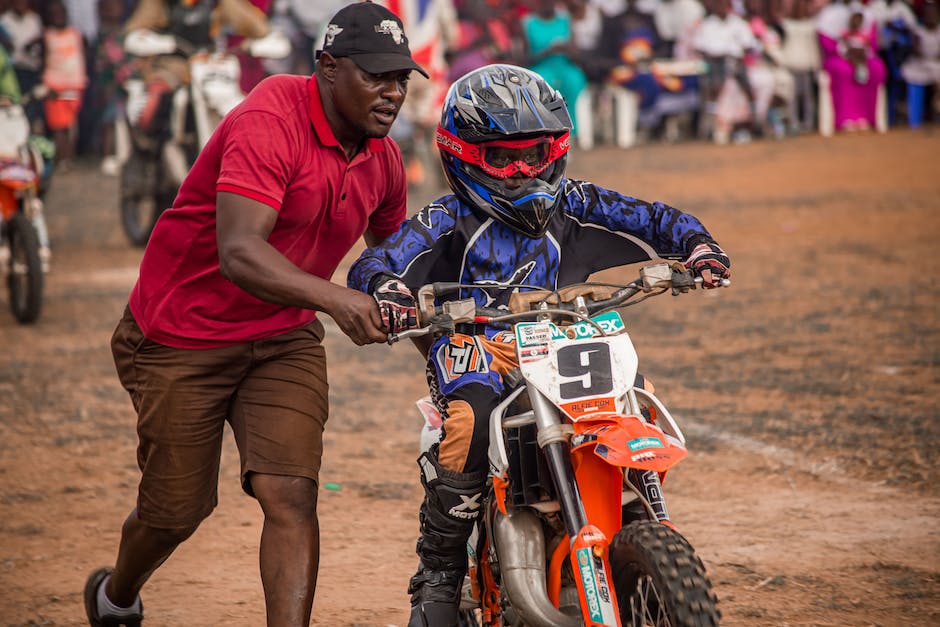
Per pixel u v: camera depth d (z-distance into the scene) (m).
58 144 33.97
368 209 5.68
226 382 5.58
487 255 5.47
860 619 6.44
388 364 13.41
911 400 10.83
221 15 20.64
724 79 36.12
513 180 5.33
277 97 5.29
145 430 5.60
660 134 37.91
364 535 8.10
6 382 12.65
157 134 20.91
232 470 9.73
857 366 12.13
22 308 15.52
